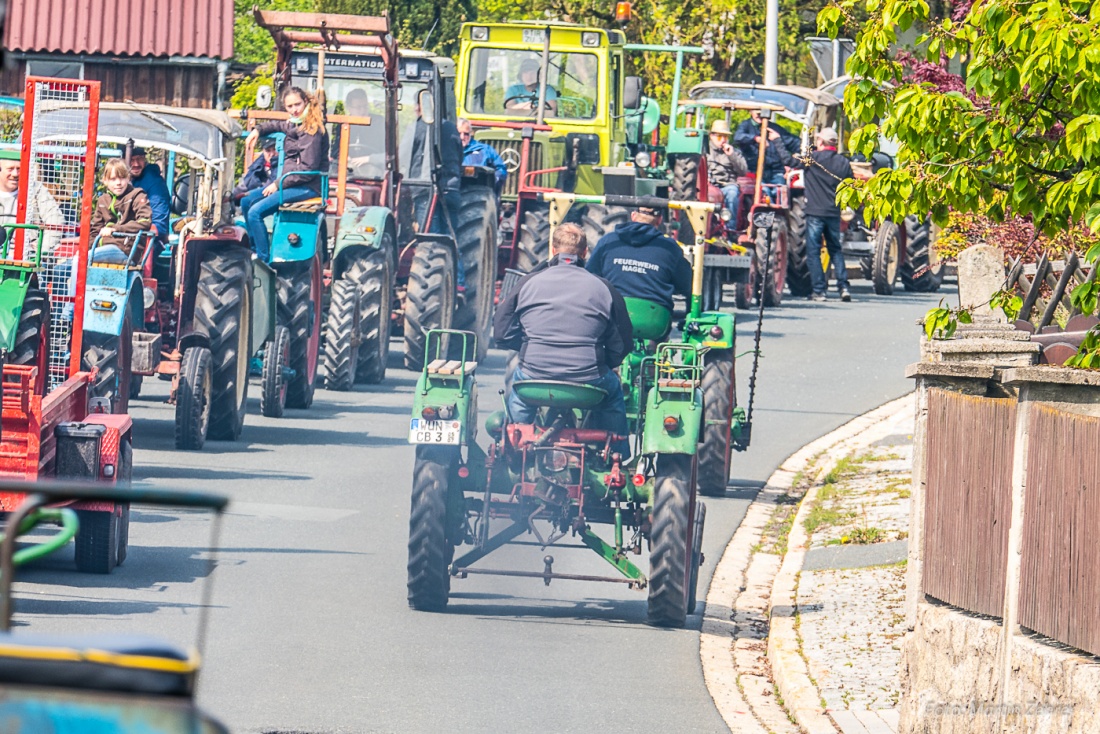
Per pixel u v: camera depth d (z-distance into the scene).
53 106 36.03
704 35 134.38
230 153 46.34
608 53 72.06
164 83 94.38
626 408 33.12
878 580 33.03
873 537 36.91
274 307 50.34
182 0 93.75
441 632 28.48
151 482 39.53
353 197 59.88
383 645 27.34
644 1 132.25
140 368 42.75
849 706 24.77
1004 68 26.58
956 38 27.72
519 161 70.06
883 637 28.66
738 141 85.25
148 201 43.75
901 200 27.66
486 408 52.53
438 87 61.97
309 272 52.19
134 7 93.38
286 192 51.53
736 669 27.67
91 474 29.98
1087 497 19.59
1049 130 27.75
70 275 39.53
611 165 71.88
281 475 41.59
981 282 37.22
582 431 29.66
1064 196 26.09
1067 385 21.08
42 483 8.66
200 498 8.60
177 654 7.80
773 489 44.25
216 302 45.38
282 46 60.41
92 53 93.06
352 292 55.91
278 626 28.00
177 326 45.97
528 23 71.50
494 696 24.80
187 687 7.68
